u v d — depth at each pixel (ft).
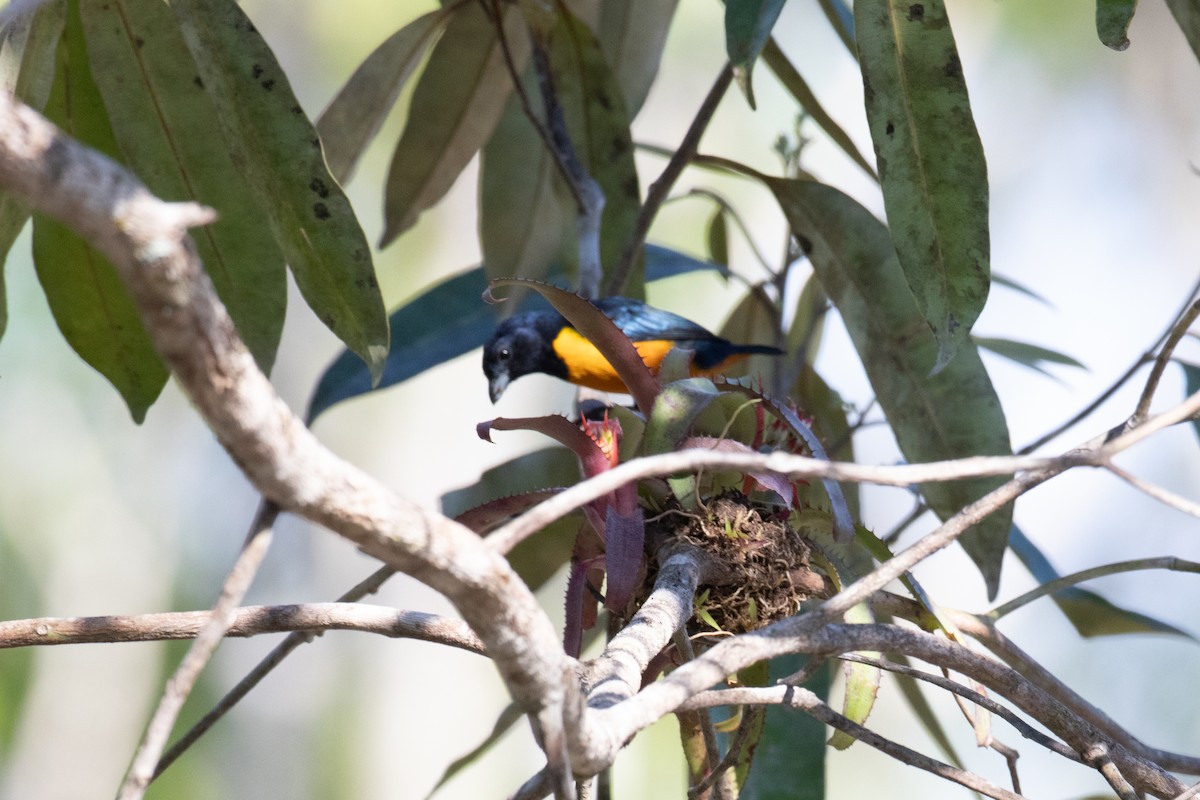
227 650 74.74
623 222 23.62
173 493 80.53
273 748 73.46
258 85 14.03
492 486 20.56
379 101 22.59
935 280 13.76
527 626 7.06
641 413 13.03
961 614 14.99
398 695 74.02
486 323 24.57
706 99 20.21
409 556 6.62
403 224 25.04
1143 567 15.08
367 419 71.61
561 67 23.35
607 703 8.63
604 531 11.99
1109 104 69.72
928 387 17.57
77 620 11.90
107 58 16.53
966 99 13.62
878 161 13.87
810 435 12.19
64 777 70.90
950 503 17.16
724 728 14.16
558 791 7.29
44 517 77.87
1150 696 66.69
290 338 73.92
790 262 23.34
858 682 12.69
